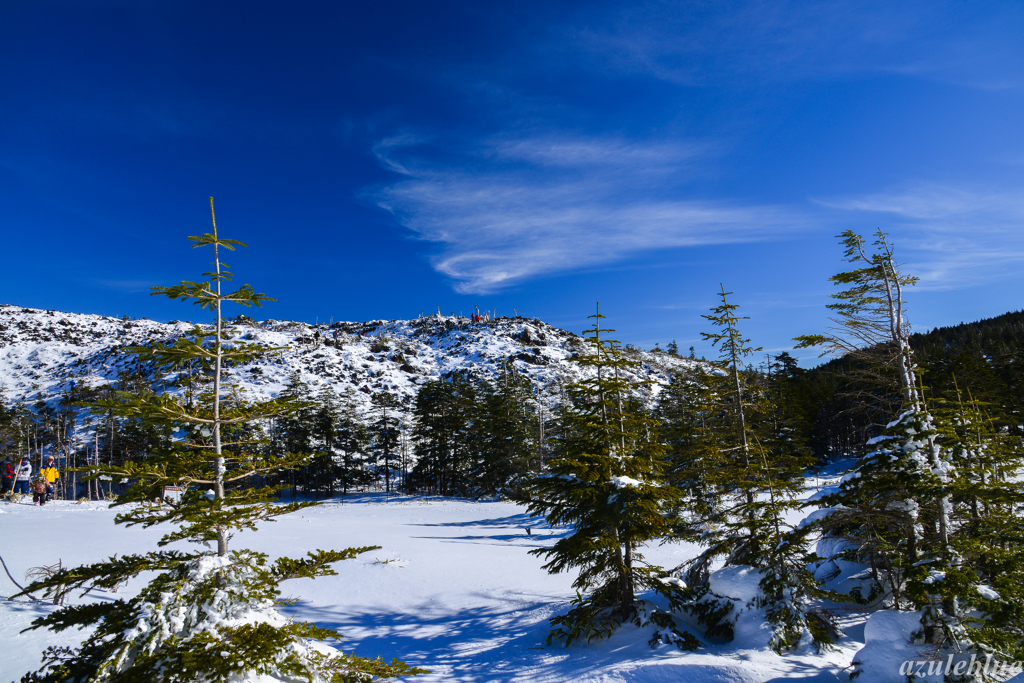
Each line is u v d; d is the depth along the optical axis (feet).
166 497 19.90
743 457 43.29
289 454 21.54
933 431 29.66
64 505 104.99
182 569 19.27
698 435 53.21
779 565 35.32
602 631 37.04
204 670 16.72
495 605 48.57
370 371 336.70
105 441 169.58
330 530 85.97
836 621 37.83
